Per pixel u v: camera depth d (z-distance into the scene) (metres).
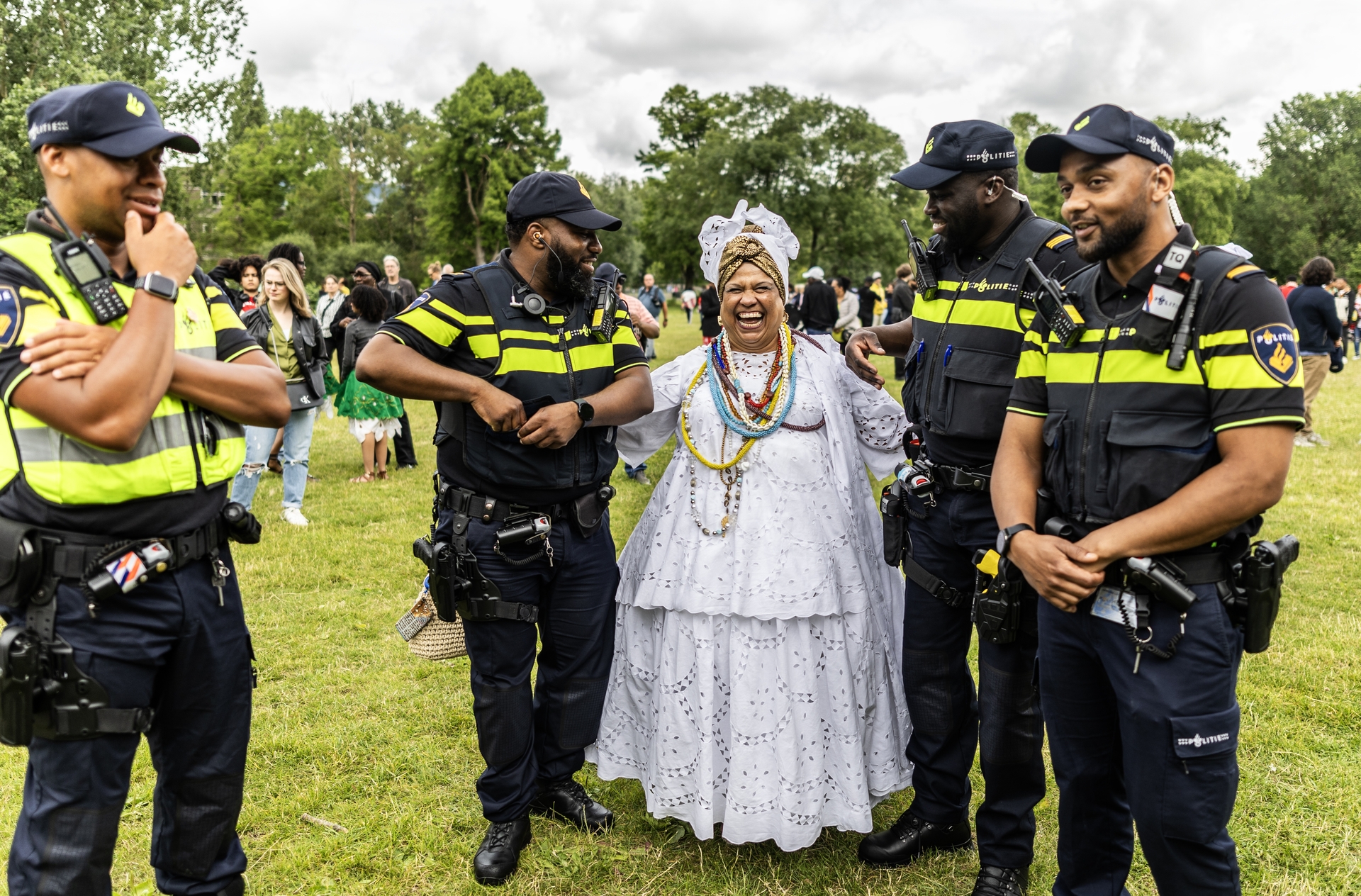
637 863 2.71
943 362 2.47
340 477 8.11
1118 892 2.18
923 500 2.54
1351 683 3.66
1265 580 1.78
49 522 1.77
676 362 2.92
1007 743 2.41
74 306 1.76
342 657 4.18
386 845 2.77
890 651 2.82
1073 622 1.98
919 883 2.59
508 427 2.48
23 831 1.83
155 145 1.73
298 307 6.34
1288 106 66.62
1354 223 61.97
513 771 2.67
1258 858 2.62
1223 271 1.73
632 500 6.77
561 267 2.57
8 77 19.73
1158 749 1.82
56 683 1.76
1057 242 2.32
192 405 1.93
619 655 2.88
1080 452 1.91
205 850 2.09
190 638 1.94
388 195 59.97
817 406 2.74
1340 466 7.72
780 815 2.53
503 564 2.61
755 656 2.56
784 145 45.94
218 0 22.00
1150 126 1.79
